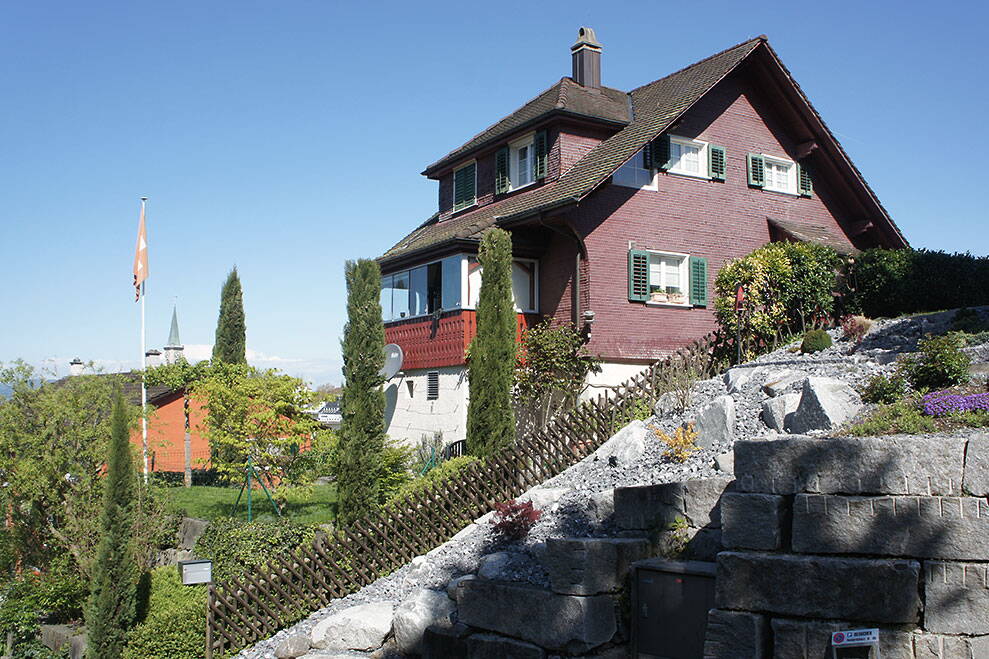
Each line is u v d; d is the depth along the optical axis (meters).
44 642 15.70
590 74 25.53
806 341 16.27
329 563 13.11
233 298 29.92
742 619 7.63
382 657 11.15
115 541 12.98
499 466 14.22
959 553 7.00
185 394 23.97
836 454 7.55
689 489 9.36
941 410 9.15
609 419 15.09
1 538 16.47
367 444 15.20
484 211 25.38
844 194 25.44
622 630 9.24
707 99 23.17
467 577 10.67
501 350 17.17
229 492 21.38
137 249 22.14
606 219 21.22
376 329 15.51
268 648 12.25
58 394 16.56
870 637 7.02
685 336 22.25
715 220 23.00
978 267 19.30
